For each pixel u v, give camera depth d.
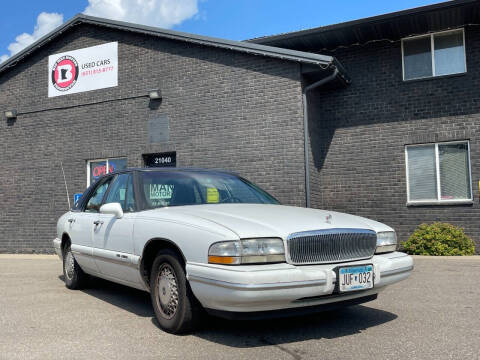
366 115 11.04
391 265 4.08
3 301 5.49
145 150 11.78
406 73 10.90
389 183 10.70
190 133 11.29
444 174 10.38
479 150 10.04
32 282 6.98
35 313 4.86
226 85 10.95
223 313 3.63
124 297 5.72
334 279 3.66
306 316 4.62
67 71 13.00
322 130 11.41
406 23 10.31
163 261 4.14
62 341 3.84
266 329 4.17
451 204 10.13
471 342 3.71
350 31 10.73
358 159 11.02
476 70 10.23
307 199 9.91
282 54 10.15
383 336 3.91
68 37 13.13
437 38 10.70
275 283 3.41
